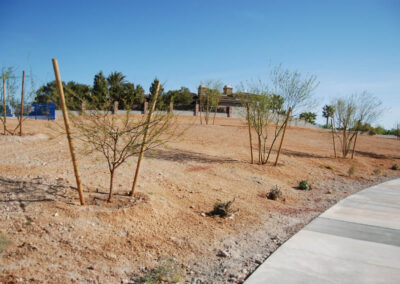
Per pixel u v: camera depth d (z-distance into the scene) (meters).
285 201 8.11
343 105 16.56
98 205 5.48
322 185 10.50
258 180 9.73
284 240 5.37
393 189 10.12
